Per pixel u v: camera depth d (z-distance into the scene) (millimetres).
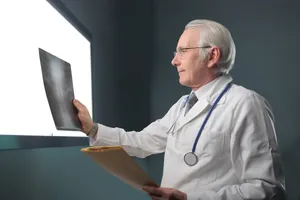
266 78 2252
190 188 1077
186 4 2414
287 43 2248
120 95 2408
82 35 1682
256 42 2289
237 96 1114
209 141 1080
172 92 2371
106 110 2166
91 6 1978
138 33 2439
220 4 2369
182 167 1112
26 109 1044
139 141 1360
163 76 2395
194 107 1158
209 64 1153
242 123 1052
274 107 2223
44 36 1205
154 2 2455
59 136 1287
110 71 2270
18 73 998
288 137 2189
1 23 908
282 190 1018
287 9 2270
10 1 961
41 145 1114
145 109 2387
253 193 969
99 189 2002
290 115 2199
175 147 1158
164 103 2375
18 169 1428
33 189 1528
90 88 1795
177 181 1107
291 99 2207
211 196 971
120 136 1323
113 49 2346
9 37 951
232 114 1087
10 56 953
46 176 1633
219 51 1139
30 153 1509
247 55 2293
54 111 953
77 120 1159
